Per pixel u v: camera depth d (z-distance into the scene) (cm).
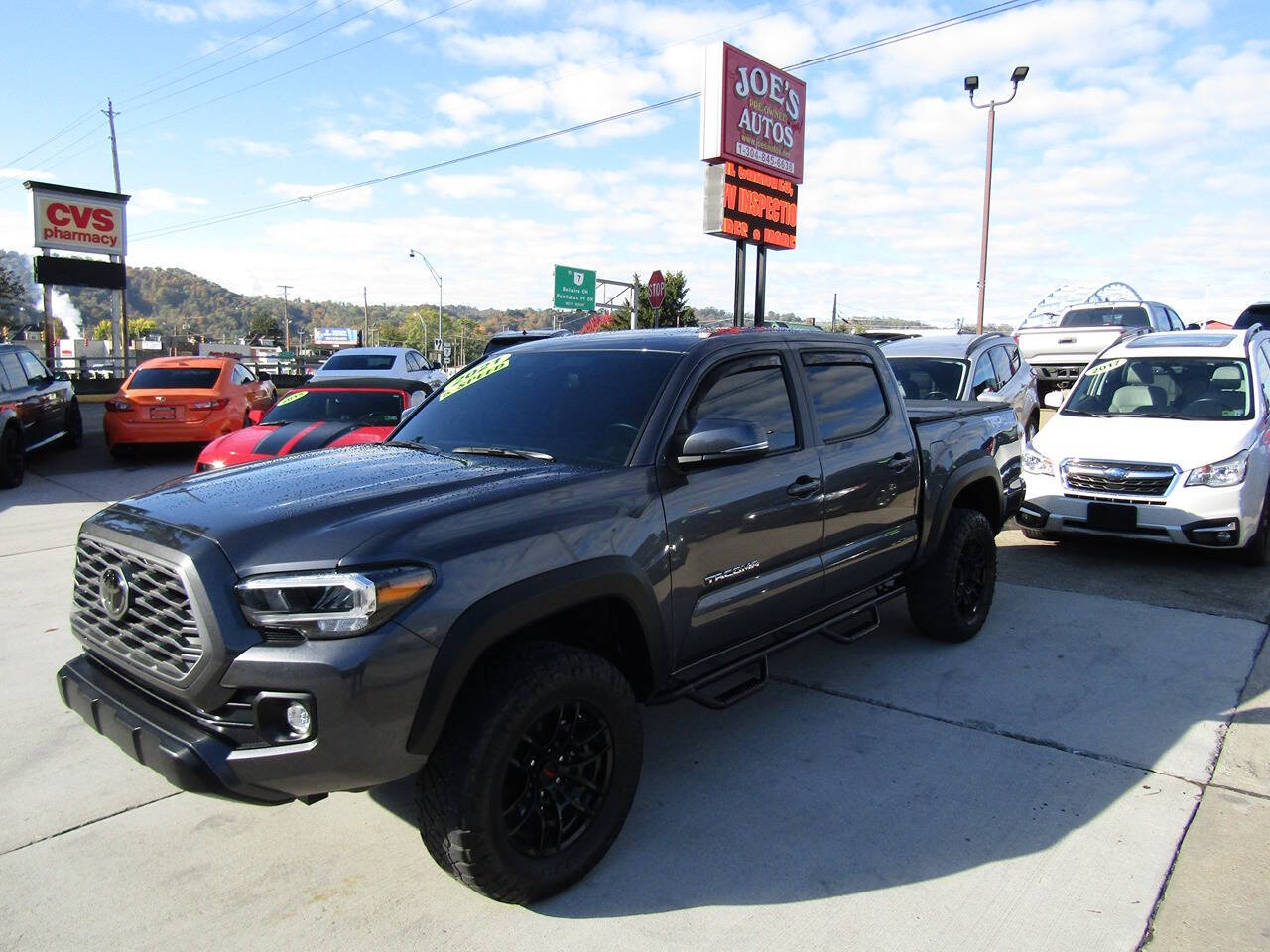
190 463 1325
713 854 317
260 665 247
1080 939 270
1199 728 416
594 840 299
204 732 257
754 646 386
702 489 344
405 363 1512
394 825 340
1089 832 329
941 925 277
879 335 1683
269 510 281
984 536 534
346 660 243
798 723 425
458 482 305
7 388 1140
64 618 586
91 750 398
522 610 274
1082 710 438
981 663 501
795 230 1780
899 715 433
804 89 1769
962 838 325
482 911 286
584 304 5369
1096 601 618
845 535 424
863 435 443
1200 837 325
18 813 345
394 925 278
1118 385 811
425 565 260
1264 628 557
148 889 297
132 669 280
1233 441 680
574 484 309
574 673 284
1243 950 264
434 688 256
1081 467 711
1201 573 691
